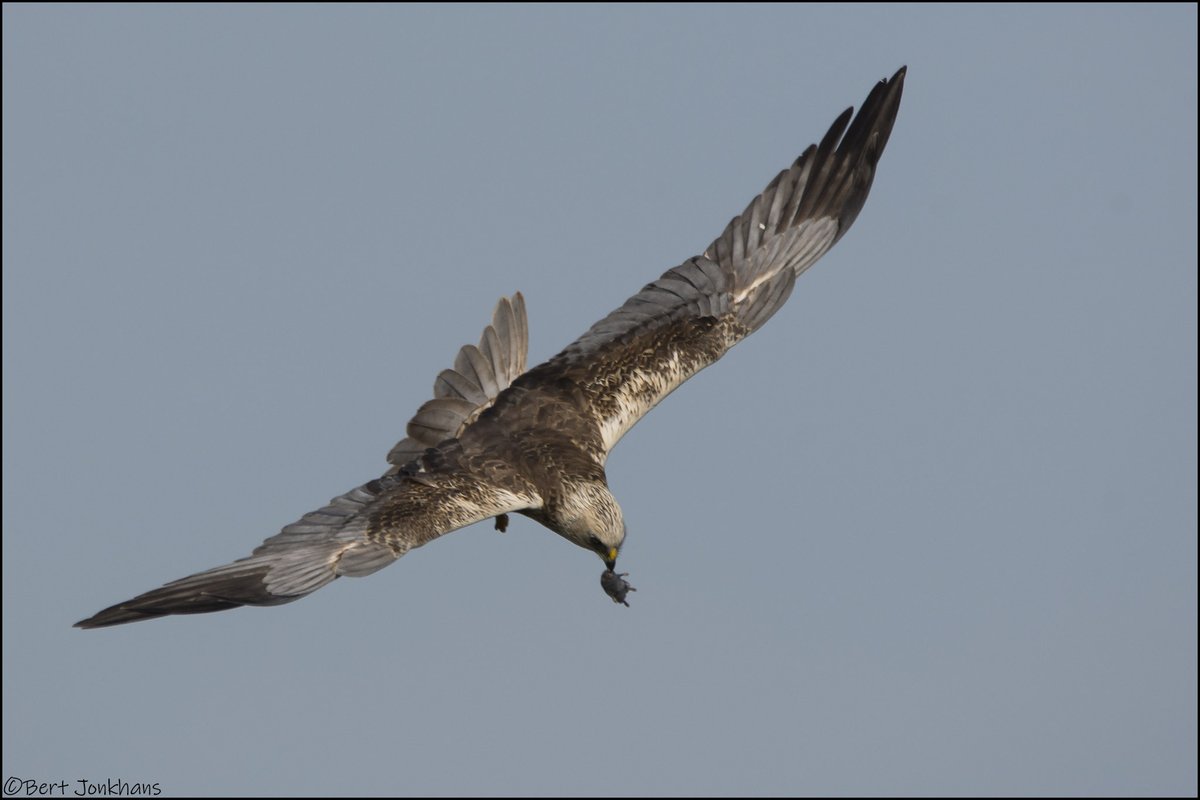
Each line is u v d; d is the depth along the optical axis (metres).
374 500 13.43
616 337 15.03
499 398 14.58
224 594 12.61
